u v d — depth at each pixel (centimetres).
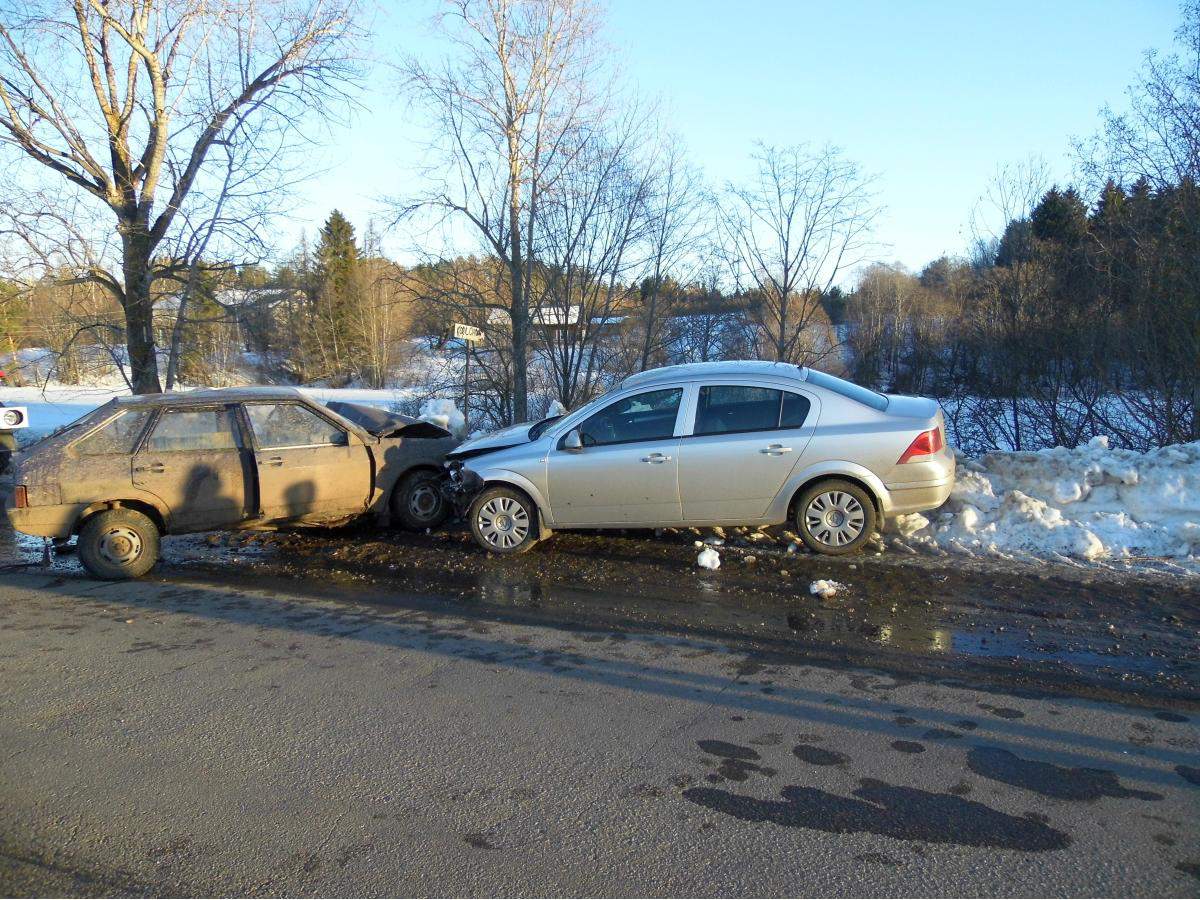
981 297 1645
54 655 559
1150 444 1124
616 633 579
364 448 883
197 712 461
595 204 1661
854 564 713
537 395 1802
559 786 375
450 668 521
